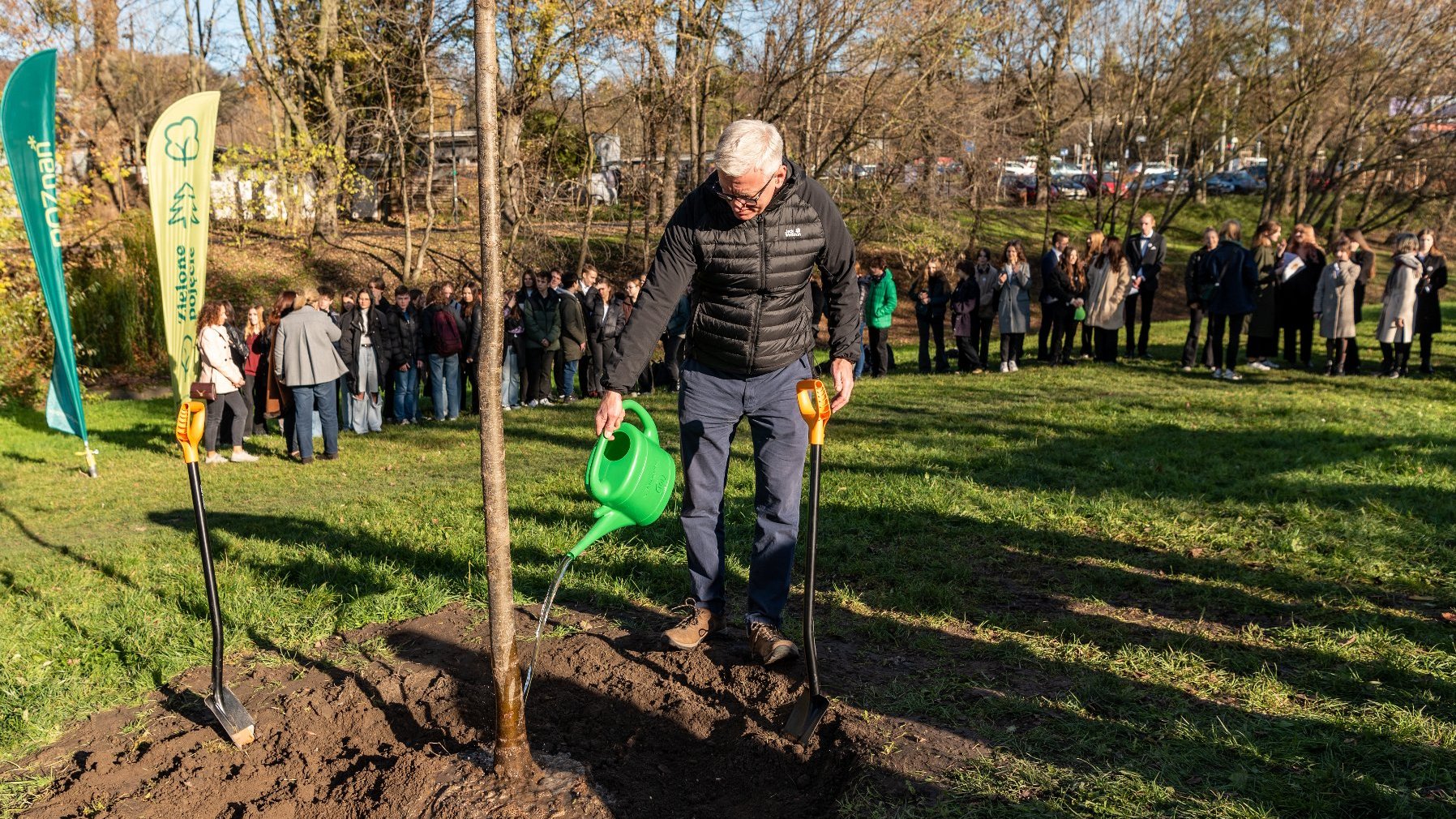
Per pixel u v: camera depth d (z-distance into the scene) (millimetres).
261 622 4406
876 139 22875
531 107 22969
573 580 4820
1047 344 15977
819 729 3254
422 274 24125
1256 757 2941
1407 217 38531
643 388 14320
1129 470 6848
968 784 2834
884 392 11812
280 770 3160
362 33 22375
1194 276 12234
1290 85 31078
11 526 7258
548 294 13602
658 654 3895
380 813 2857
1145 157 30578
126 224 17250
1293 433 8062
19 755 3312
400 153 23438
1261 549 5031
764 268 3453
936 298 14414
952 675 3621
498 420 2816
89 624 4449
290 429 10180
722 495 3941
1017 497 6168
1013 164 31344
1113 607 4348
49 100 8688
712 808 2941
